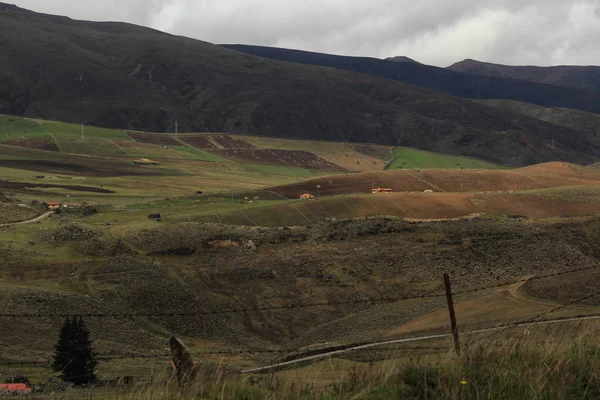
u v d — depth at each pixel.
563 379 10.32
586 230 109.75
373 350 22.42
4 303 75.56
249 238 110.50
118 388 11.57
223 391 10.11
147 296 88.25
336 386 10.85
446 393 10.08
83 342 42.72
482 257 101.06
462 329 29.56
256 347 76.19
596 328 14.72
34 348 62.78
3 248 100.81
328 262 102.12
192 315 85.12
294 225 126.81
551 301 44.28
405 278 95.81
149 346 71.38
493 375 10.57
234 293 93.12
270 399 10.22
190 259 103.44
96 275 93.38
